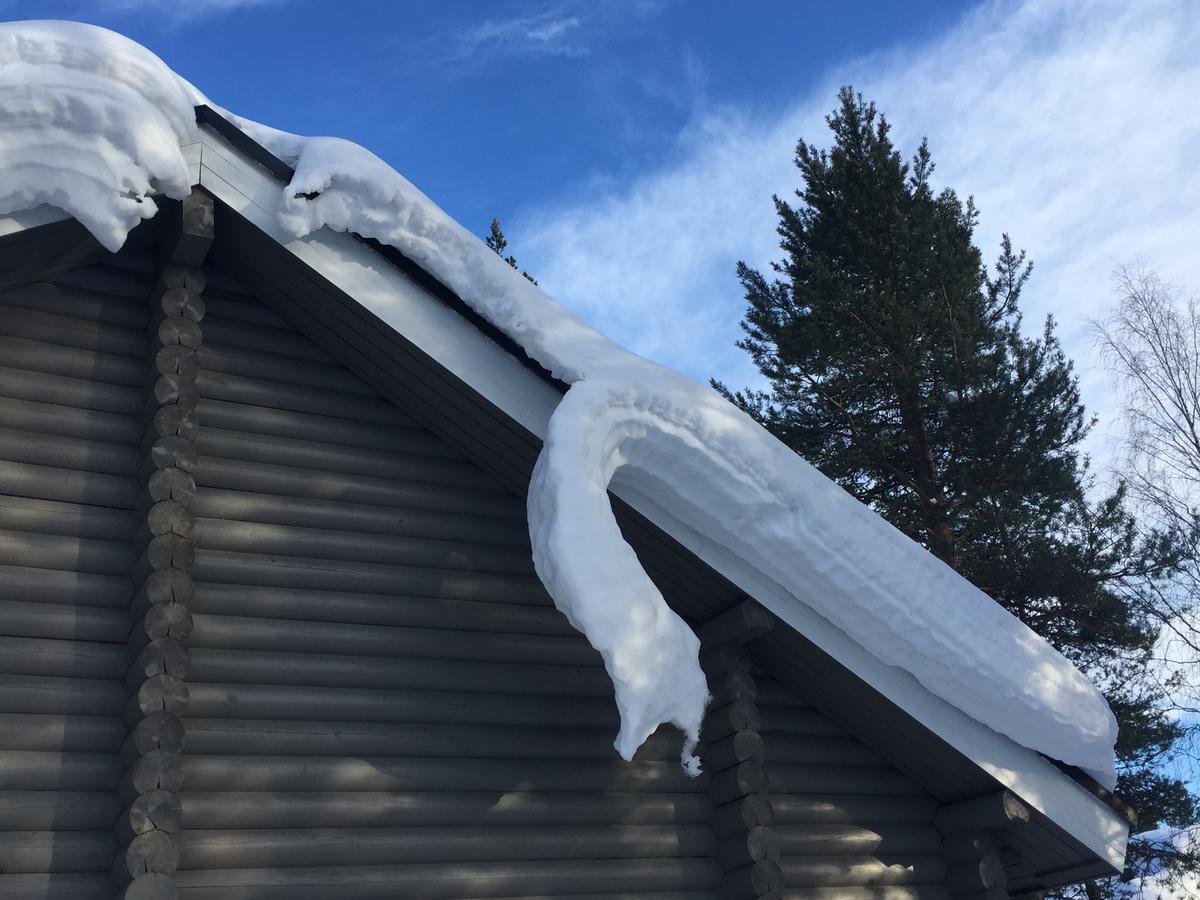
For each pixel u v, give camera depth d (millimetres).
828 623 5043
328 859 4305
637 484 4660
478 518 5168
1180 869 12203
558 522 4016
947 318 13469
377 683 4645
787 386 13977
